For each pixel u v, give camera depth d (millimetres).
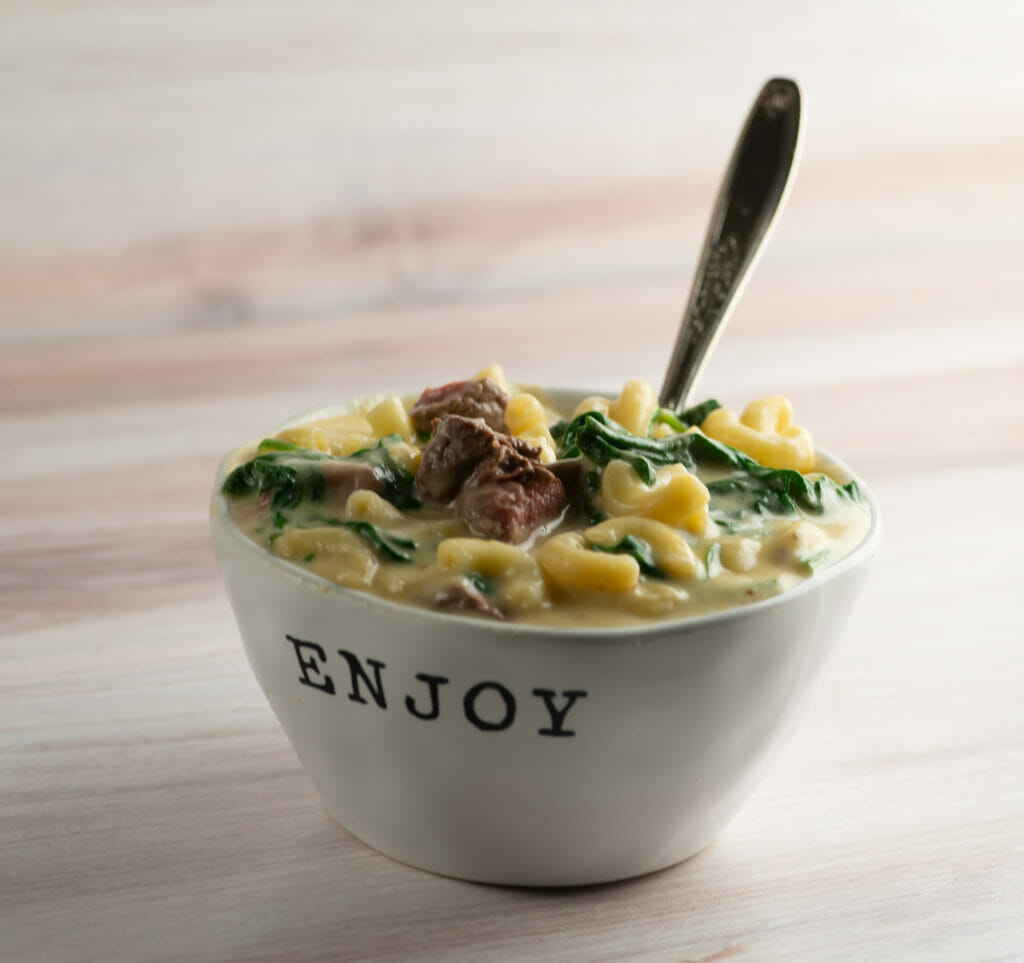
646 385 526
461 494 461
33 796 497
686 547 442
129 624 581
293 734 467
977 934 457
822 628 445
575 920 458
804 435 517
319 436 497
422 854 468
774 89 565
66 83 927
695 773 447
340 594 429
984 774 517
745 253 556
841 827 494
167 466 707
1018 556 643
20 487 684
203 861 474
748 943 452
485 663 422
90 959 443
